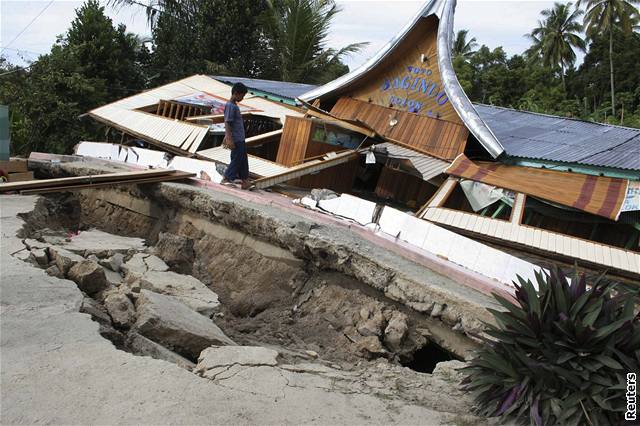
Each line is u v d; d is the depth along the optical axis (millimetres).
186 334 5559
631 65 41375
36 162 16938
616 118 36094
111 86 26266
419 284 7109
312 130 14023
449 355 6859
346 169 14711
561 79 47531
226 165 13422
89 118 22266
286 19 28703
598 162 11031
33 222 9836
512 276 7648
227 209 10555
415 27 14258
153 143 17422
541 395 4332
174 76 30344
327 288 8367
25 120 22344
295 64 29453
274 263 9320
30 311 5449
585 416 4133
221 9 29094
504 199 10328
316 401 4465
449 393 5098
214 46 29672
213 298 8039
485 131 12297
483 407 4625
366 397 4727
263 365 5027
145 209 13305
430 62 14352
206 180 13391
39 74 22781
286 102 19062
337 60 30062
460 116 12828
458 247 8375
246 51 30047
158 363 4652
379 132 14492
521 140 13531
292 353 6406
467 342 6562
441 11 13898
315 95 16328
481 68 51438
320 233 8680
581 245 9117
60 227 11492
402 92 14867
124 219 13680
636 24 42688
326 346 7359
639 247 9930
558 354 4414
